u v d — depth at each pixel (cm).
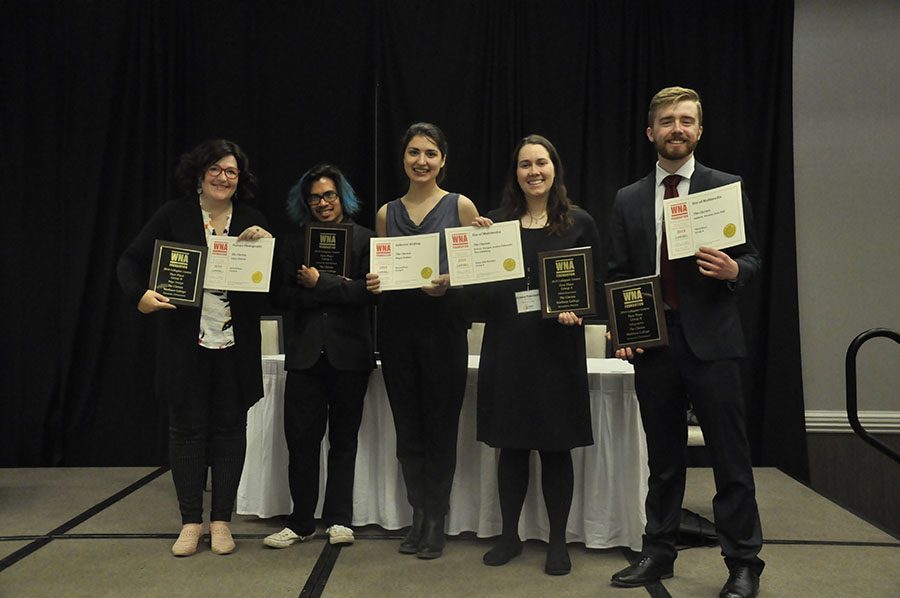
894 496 454
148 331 451
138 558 279
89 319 448
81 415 445
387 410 311
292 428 290
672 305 247
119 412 449
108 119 448
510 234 264
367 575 264
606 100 459
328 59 463
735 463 238
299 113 462
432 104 458
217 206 290
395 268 272
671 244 236
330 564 274
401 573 266
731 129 455
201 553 285
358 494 314
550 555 269
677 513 255
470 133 459
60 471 427
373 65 463
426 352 278
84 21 452
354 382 291
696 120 244
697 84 458
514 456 275
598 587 254
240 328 285
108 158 451
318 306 287
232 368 286
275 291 294
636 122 459
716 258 228
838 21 466
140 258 286
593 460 293
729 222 230
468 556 285
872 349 460
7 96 447
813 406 462
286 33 463
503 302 271
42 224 449
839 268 464
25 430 443
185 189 291
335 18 463
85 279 443
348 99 462
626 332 245
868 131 465
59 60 452
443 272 282
